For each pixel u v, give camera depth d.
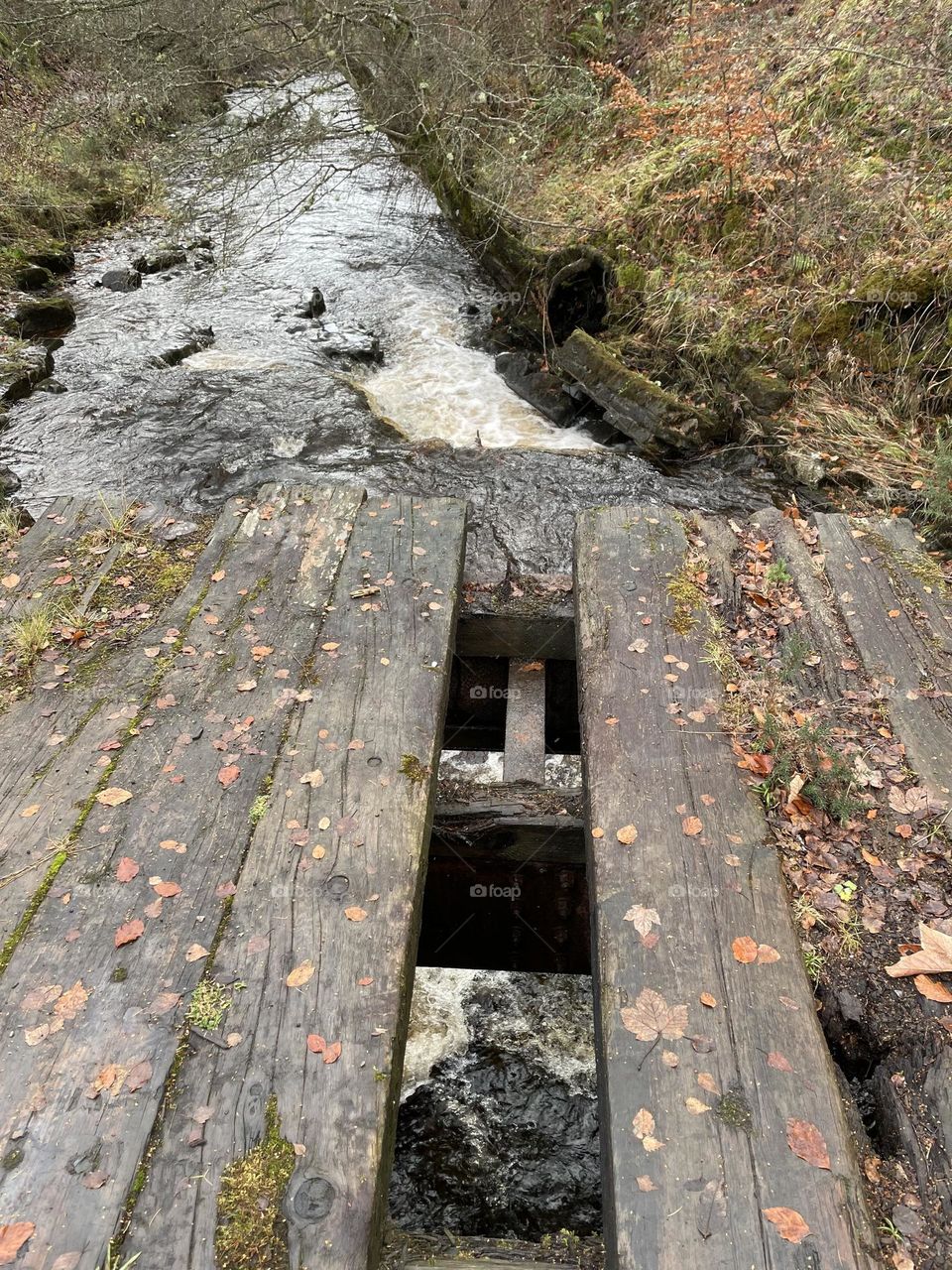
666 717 2.88
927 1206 1.77
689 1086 1.87
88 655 3.15
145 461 6.35
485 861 3.09
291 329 9.36
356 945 2.14
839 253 6.51
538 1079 3.59
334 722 2.81
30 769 2.65
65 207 11.51
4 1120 1.79
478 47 9.33
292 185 11.59
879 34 7.75
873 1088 2.06
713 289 7.01
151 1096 1.84
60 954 2.11
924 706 3.03
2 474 6.05
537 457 6.39
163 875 2.31
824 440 5.87
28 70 12.15
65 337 8.77
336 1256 1.61
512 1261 1.88
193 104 10.77
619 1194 1.70
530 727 3.47
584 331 7.49
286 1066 1.89
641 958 2.13
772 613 3.50
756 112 7.68
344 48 9.14
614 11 11.12
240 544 3.76
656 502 5.73
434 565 3.61
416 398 7.96
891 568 3.79
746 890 2.31
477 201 9.48
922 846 2.53
